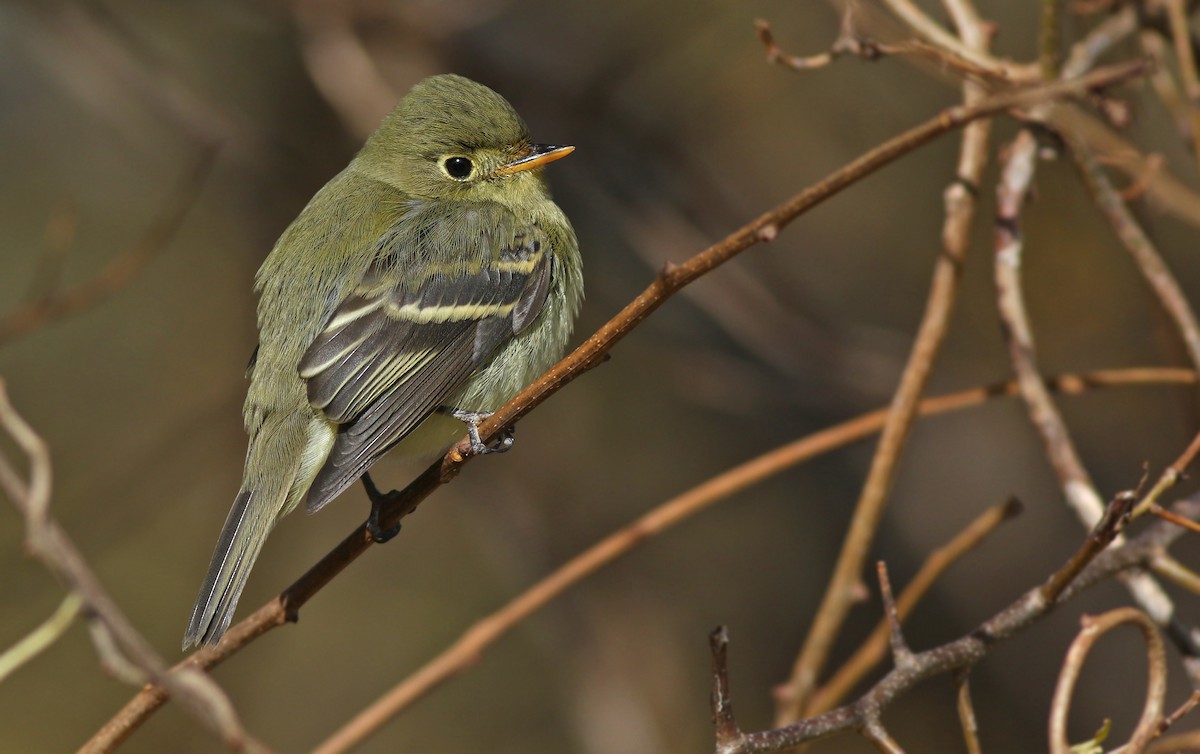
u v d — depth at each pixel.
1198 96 7.50
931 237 13.01
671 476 12.68
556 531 12.16
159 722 12.05
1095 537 5.23
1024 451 12.15
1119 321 12.55
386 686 12.79
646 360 12.49
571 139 12.09
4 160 13.99
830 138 13.05
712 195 12.24
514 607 7.14
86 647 12.55
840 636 11.99
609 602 11.95
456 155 7.91
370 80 11.55
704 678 12.20
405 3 12.12
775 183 12.95
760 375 11.84
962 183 7.07
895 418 6.87
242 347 13.30
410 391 7.12
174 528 13.36
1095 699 11.47
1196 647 5.96
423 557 13.30
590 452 12.70
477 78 12.18
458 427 7.45
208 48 12.99
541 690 12.86
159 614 12.91
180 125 12.38
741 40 12.75
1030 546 11.87
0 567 12.36
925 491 12.03
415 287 7.27
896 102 12.97
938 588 11.88
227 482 13.12
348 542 5.87
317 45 11.63
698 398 11.94
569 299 7.89
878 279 12.99
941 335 6.89
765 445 12.57
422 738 12.67
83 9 12.14
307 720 12.59
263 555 12.85
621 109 12.41
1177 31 7.54
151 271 13.86
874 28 8.11
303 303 7.25
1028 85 6.88
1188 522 5.04
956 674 5.58
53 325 13.66
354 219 7.57
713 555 12.57
